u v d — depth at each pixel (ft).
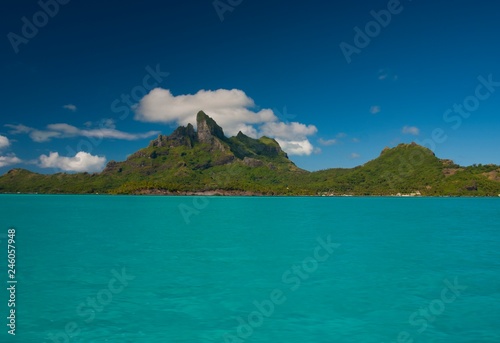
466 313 57.72
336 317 56.03
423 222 230.89
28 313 56.49
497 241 141.38
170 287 72.69
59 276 81.61
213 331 50.24
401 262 99.09
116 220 240.73
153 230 181.78
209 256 107.76
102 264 95.45
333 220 247.29
